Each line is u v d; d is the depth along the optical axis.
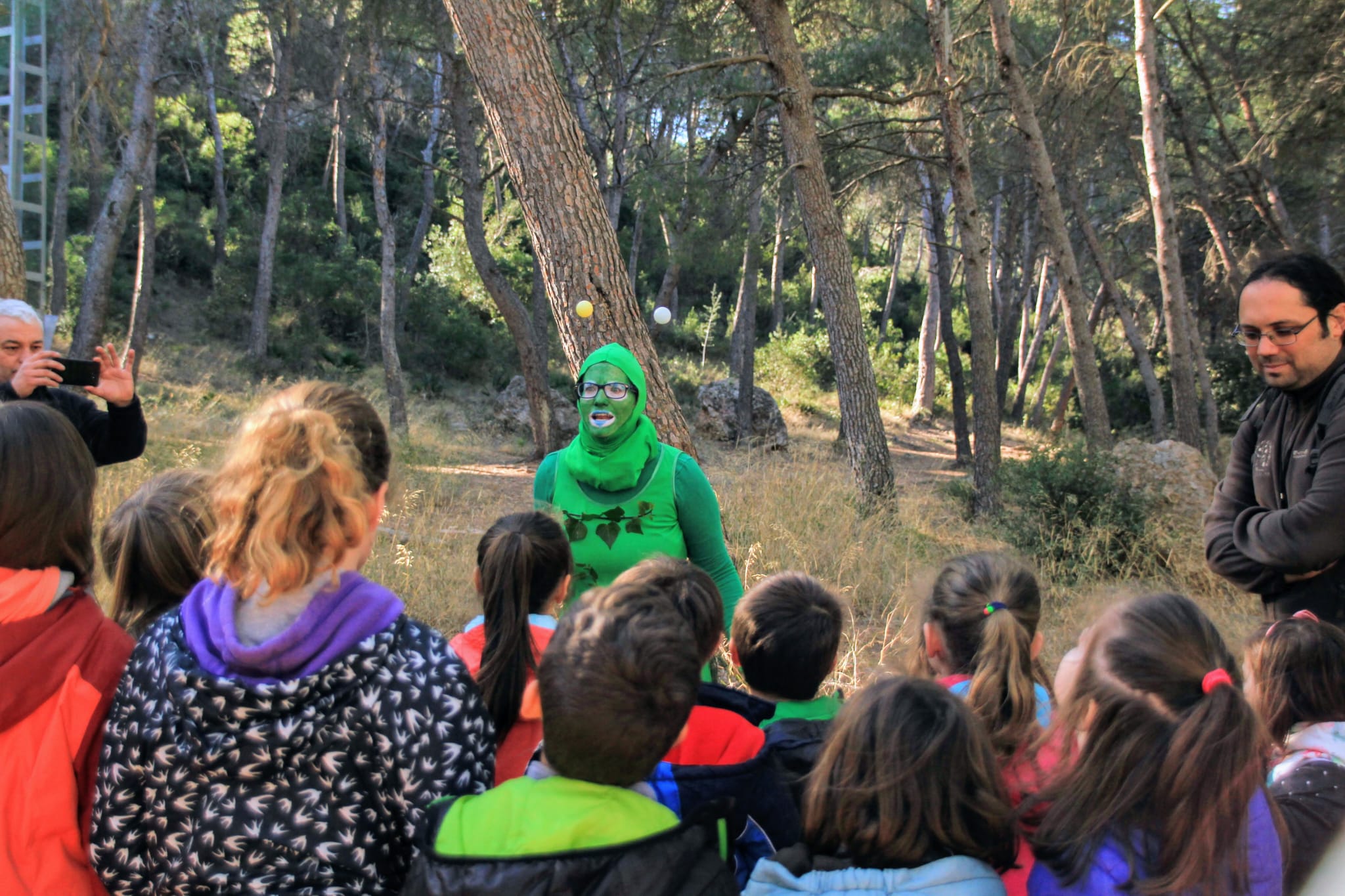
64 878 1.77
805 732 2.29
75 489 1.86
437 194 34.97
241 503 1.60
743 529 7.87
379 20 14.46
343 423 1.75
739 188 13.30
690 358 34.91
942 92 11.48
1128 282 27.27
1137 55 12.86
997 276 27.88
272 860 1.58
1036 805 1.86
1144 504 9.17
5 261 5.68
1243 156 17.73
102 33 10.69
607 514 3.49
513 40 4.68
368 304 26.88
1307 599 2.55
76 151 20.66
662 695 1.61
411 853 1.69
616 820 1.60
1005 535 9.43
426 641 1.71
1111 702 1.76
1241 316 2.57
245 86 30.34
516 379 19.36
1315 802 2.02
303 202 30.69
